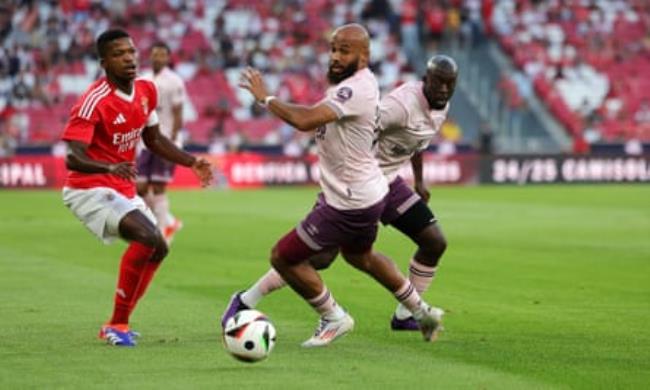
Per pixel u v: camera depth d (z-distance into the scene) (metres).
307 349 38.88
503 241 77.81
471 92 165.12
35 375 34.34
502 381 33.69
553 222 93.06
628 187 142.50
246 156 140.75
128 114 39.84
